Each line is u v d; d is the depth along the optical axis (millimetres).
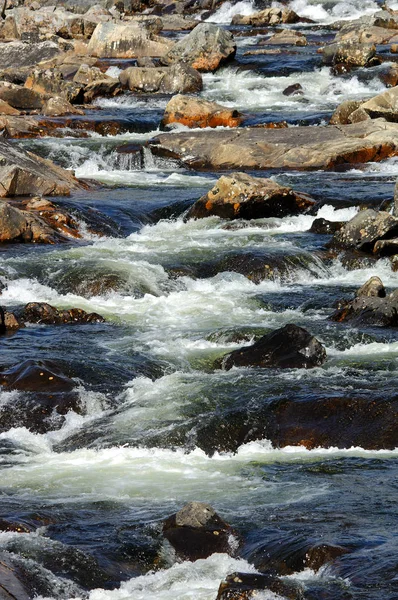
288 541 21594
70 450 28766
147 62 100500
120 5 141250
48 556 21312
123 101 88875
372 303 38188
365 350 34969
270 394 30797
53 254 46875
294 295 41750
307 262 45312
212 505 23984
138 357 34875
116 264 44938
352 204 53906
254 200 52781
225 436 28953
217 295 42250
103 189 61188
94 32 110625
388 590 18922
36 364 32969
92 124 77000
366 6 136500
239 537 22141
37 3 135625
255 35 123625
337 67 94062
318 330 36812
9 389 31906
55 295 42781
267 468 26734
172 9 145625
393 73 89125
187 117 77938
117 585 20625
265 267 44625
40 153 69188
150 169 68875
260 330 36906
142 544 22172
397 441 28031
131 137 74750
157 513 23688
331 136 69250
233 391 31328
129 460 27719
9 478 26391
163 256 46875
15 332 38125
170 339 36938
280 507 23641
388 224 46469
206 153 69188
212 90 91375
